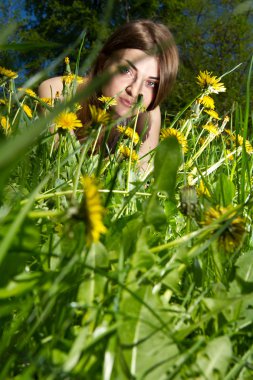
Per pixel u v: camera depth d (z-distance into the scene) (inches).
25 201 28.0
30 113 65.9
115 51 105.4
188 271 28.6
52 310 22.1
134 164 63.4
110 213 39.8
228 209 25.8
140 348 19.6
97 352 18.6
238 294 25.0
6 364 17.6
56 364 18.3
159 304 21.4
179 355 19.0
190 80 412.5
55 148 65.3
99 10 670.5
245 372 20.8
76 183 34.1
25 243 20.5
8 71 52.8
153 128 120.9
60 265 22.8
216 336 23.3
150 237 33.6
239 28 466.9
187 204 29.2
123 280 22.3
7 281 20.6
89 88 12.6
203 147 75.8
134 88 100.0
